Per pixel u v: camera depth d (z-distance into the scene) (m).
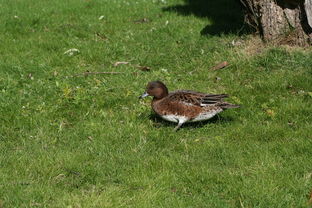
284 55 15.41
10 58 16.78
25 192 9.12
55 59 16.77
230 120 12.17
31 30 20.08
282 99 13.17
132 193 9.18
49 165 10.09
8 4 24.03
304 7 15.38
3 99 13.29
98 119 12.23
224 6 23.72
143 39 18.91
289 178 9.48
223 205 8.72
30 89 14.13
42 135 11.41
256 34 16.92
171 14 22.42
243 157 10.31
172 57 16.91
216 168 9.95
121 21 21.56
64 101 13.20
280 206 8.65
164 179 9.55
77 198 8.92
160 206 8.76
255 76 14.76
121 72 15.52
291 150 10.48
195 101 11.45
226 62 15.69
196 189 9.33
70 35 19.39
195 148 10.74
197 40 18.36
